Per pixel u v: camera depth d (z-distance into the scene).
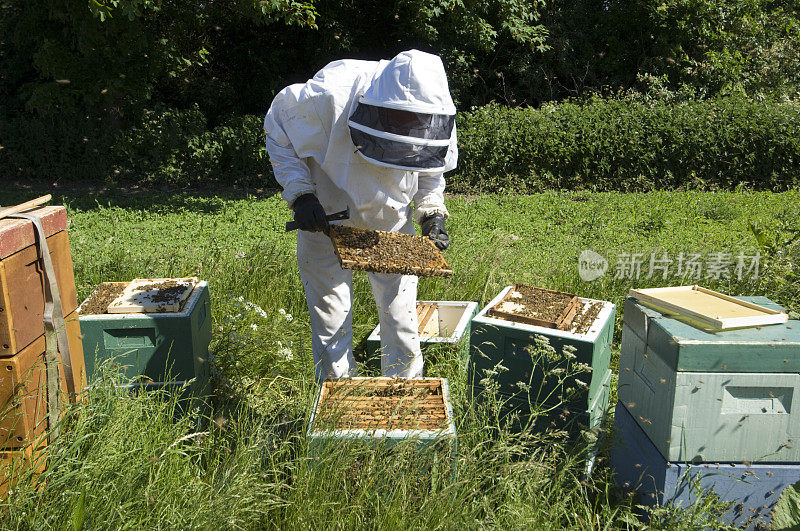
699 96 16.55
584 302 3.31
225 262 5.30
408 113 2.77
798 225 7.68
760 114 13.66
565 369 2.79
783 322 2.53
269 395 3.69
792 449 2.40
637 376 2.70
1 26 12.73
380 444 2.41
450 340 3.90
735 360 2.32
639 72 17.34
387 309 3.60
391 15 14.50
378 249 2.84
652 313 2.63
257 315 4.19
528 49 17.09
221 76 15.30
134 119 13.13
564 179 13.51
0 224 2.14
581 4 17.95
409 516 2.23
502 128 13.43
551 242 7.94
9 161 12.65
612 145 13.32
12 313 2.09
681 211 10.01
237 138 13.06
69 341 2.53
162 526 2.15
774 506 2.42
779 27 18.62
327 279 3.56
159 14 11.32
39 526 1.98
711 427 2.39
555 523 2.34
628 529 2.49
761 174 13.61
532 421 2.93
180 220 9.63
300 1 13.47
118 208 10.16
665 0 16.73
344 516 2.27
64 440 2.29
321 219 3.08
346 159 3.24
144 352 3.04
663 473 2.45
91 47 10.46
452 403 2.95
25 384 2.15
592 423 2.89
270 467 2.63
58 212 2.45
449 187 13.35
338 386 2.81
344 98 3.12
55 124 12.76
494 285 5.05
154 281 3.55
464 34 14.70
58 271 2.44
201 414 3.14
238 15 12.80
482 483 2.44
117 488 2.18
